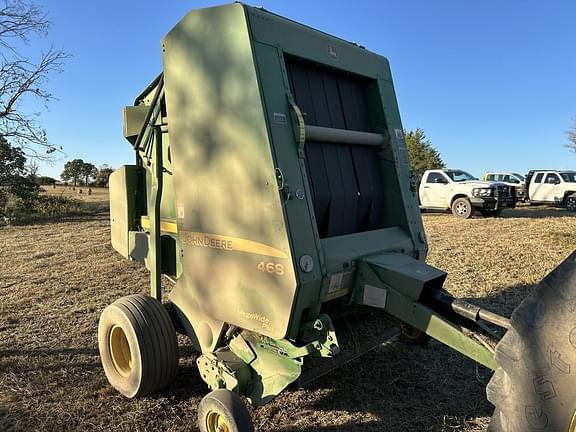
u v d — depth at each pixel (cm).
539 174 2403
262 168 299
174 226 424
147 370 369
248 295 318
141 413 370
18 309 652
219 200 330
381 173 412
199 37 335
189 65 344
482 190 1806
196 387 413
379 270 324
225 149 321
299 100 347
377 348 487
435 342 502
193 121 344
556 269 214
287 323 296
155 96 413
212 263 342
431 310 302
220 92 322
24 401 389
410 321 310
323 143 363
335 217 363
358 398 393
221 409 296
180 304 382
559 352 199
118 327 394
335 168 370
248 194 310
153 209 426
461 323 315
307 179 315
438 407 380
